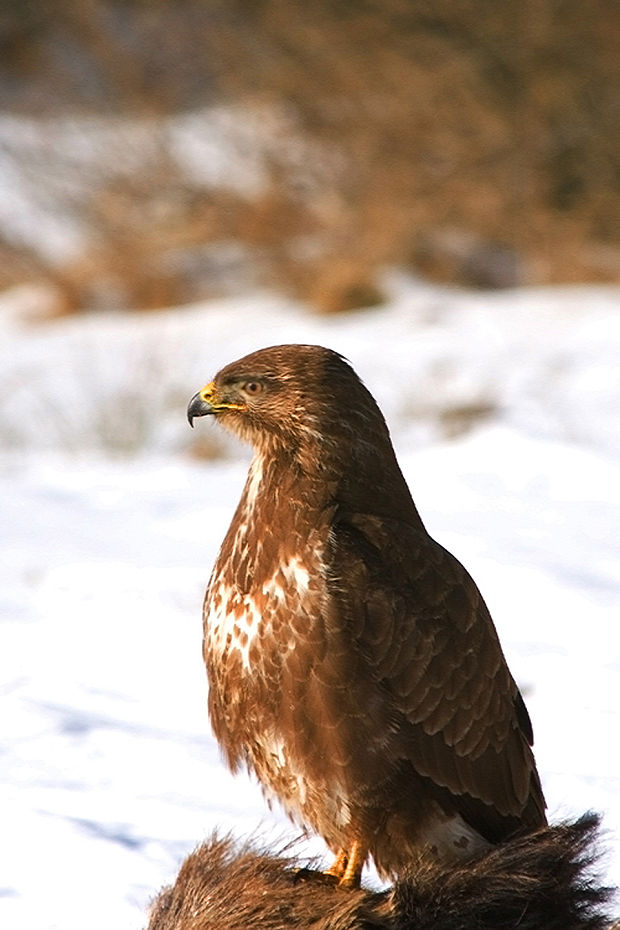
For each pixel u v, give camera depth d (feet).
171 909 20.02
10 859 23.39
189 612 36.14
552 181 101.14
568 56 100.63
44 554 41.55
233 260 101.91
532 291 95.50
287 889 19.75
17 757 27.73
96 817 25.11
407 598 20.97
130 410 65.36
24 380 74.18
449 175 101.50
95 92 110.42
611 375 66.59
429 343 77.10
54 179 106.11
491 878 19.75
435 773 21.02
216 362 77.05
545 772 26.84
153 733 29.01
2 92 112.37
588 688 30.66
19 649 33.81
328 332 83.10
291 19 102.99
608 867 22.38
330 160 102.89
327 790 20.97
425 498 46.57
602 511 44.88
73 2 108.88
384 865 21.44
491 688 21.47
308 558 20.89
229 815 25.35
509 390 65.26
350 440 21.86
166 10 107.96
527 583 36.96
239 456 59.31
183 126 110.11
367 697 20.66
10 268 104.17
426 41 101.50
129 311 99.76
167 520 45.83
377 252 98.99
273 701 20.92
